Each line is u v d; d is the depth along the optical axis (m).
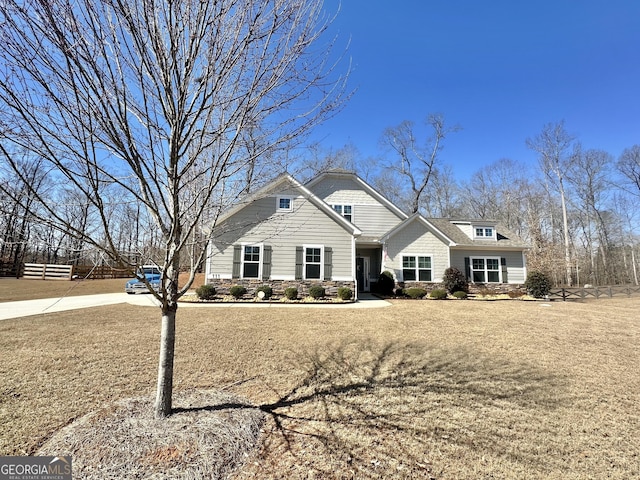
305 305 12.53
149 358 5.59
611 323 9.60
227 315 9.88
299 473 2.61
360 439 3.17
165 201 3.15
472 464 2.80
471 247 18.08
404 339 7.21
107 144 2.55
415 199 33.66
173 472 2.42
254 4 2.63
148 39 2.54
